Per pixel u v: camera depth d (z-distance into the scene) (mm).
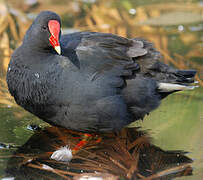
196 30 15516
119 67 9453
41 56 9133
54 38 8938
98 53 9406
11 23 15469
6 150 9047
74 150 9281
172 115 10656
